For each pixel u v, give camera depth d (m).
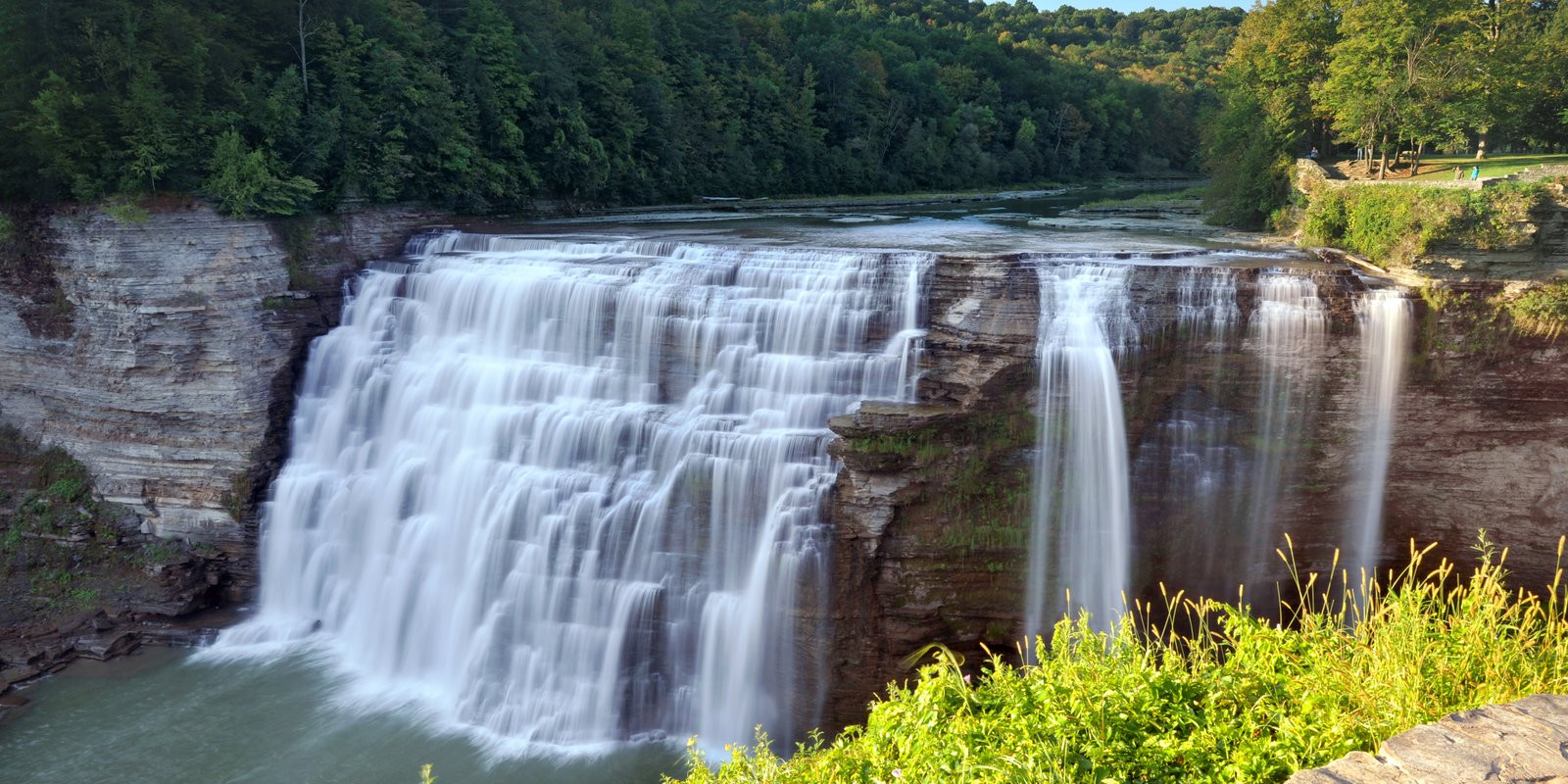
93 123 34.94
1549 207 29.84
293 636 33.72
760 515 28.53
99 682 30.50
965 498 28.06
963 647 28.56
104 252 34.41
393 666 32.38
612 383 33.19
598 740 28.72
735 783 13.72
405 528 33.53
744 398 31.39
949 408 28.34
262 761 26.67
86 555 34.97
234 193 36.09
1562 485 29.25
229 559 35.66
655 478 30.19
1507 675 11.49
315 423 37.19
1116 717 11.18
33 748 26.98
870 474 27.36
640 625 29.38
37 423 36.53
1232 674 11.84
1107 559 29.08
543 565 30.61
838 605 27.83
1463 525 30.56
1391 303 29.19
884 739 12.62
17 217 35.31
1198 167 138.75
